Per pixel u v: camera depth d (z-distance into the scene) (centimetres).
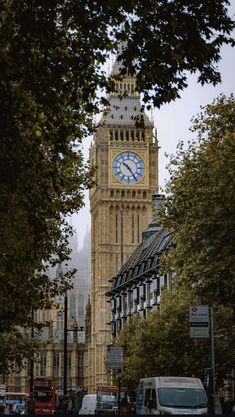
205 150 5634
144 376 9719
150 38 2694
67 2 2706
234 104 5616
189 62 2698
